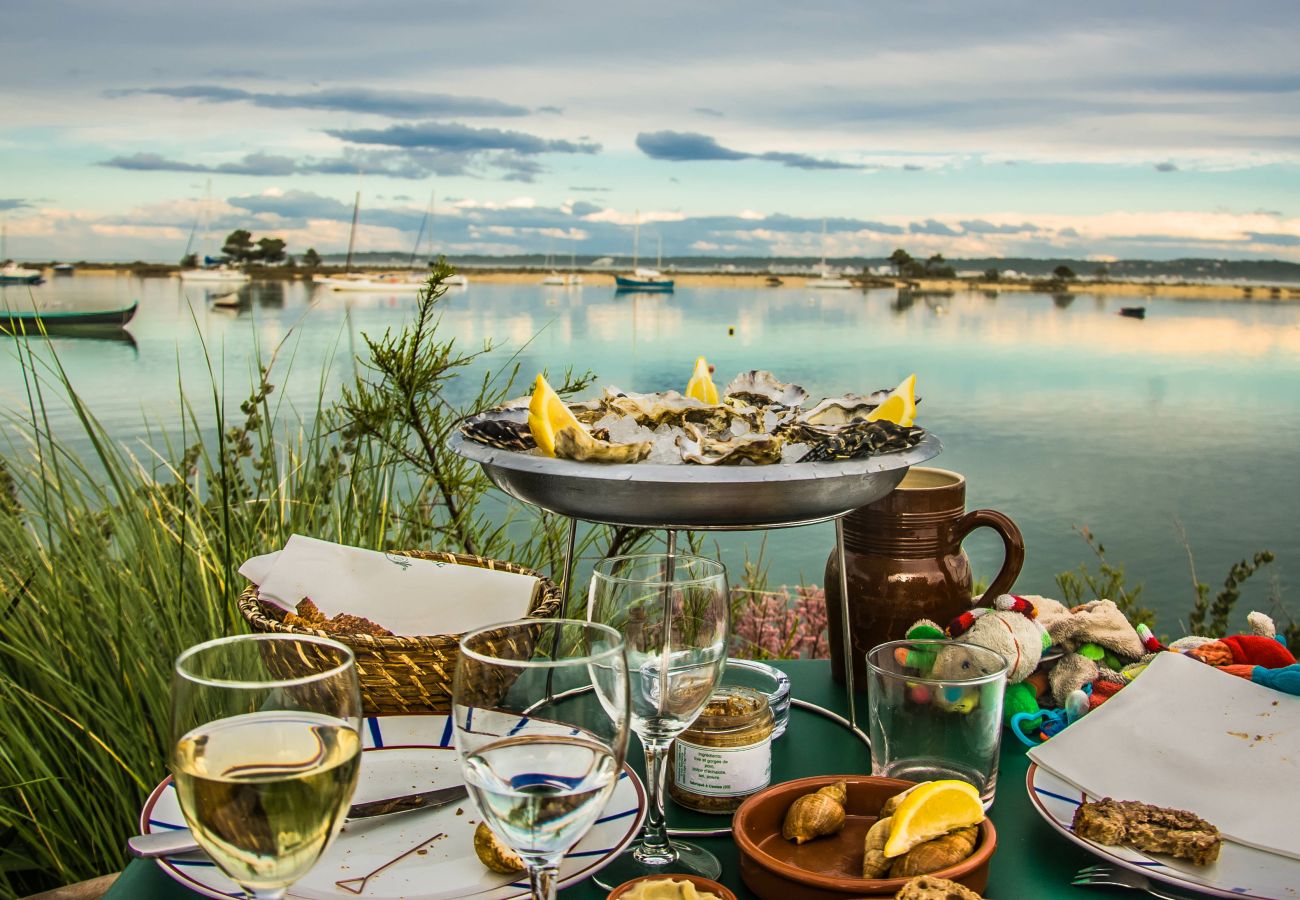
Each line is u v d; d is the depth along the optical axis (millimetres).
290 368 2379
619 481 992
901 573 1340
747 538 4395
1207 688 1109
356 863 882
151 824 900
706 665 908
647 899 785
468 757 688
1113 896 909
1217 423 13523
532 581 1356
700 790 1078
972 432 12117
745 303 57094
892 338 30047
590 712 710
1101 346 29438
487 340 2266
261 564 1366
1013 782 1148
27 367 1927
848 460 1062
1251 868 913
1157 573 5676
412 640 1079
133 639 1753
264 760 640
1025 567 5496
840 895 818
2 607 1800
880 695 1040
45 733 1750
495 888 835
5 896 1641
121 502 2025
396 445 2273
